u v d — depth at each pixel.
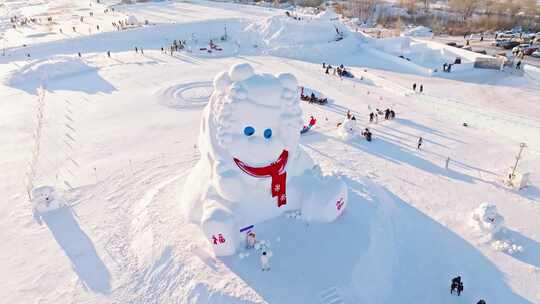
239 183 15.84
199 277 15.24
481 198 22.48
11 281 16.66
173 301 15.09
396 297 16.41
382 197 21.41
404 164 25.88
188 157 26.17
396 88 39.94
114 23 67.12
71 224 20.00
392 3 94.00
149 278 16.17
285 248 16.36
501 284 16.89
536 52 52.72
